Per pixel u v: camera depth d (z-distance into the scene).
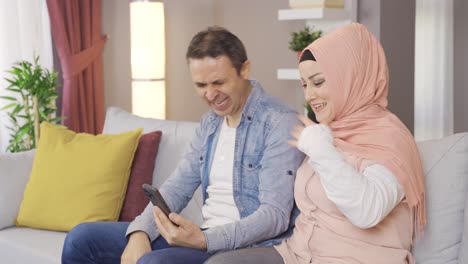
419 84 6.07
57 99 5.04
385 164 1.98
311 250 2.08
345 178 1.88
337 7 4.49
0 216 3.16
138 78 5.09
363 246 2.01
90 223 2.48
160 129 3.23
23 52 4.69
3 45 4.57
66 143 3.22
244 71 2.35
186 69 5.75
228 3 5.64
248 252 2.10
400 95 4.69
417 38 6.01
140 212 3.09
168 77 5.60
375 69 2.13
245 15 5.55
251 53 5.55
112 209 3.06
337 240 2.03
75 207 3.04
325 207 2.07
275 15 5.36
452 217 2.15
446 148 2.21
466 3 6.03
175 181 2.59
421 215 2.07
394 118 2.12
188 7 5.65
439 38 6.04
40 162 3.19
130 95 5.48
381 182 1.93
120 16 5.36
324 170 1.91
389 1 4.53
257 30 5.49
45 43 4.85
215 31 2.33
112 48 5.31
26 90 4.29
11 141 4.33
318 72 2.11
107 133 3.42
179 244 2.15
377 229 2.01
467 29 6.04
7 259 2.96
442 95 6.10
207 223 2.43
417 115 6.09
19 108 4.24
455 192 2.16
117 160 3.08
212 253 2.21
